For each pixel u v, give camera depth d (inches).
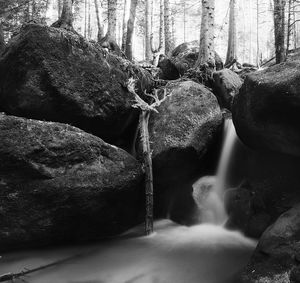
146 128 216.5
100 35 482.9
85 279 154.5
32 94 187.6
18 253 177.5
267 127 167.3
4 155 163.2
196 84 236.7
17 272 156.6
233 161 223.0
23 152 165.0
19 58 186.1
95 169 183.2
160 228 219.6
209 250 184.7
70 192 174.2
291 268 131.0
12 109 193.3
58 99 192.5
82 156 180.2
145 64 384.5
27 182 168.7
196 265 167.9
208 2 304.0
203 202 221.9
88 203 180.5
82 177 177.9
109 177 186.5
